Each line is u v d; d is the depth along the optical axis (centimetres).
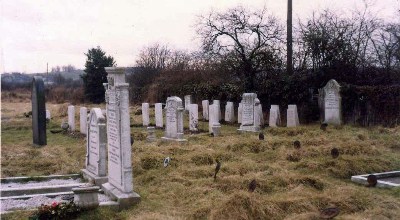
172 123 1761
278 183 1005
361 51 2678
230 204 809
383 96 2108
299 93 2545
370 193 925
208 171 1112
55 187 1017
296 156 1323
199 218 807
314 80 2530
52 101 5275
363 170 1192
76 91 5303
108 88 997
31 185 1073
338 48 2512
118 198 862
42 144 1789
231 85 3006
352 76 2512
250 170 1139
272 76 2895
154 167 1223
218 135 1898
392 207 841
